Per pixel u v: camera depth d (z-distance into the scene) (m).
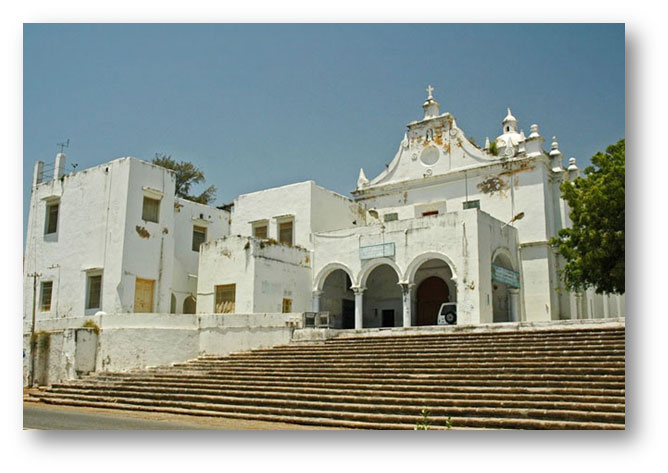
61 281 24.03
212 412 12.78
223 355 19.19
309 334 19.55
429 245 22.75
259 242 23.62
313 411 11.55
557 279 24.69
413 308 26.12
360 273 24.44
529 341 14.45
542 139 25.61
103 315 18.98
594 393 10.24
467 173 26.78
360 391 12.28
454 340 16.12
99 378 17.59
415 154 28.83
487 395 10.91
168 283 23.95
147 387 15.62
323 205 27.58
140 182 23.27
